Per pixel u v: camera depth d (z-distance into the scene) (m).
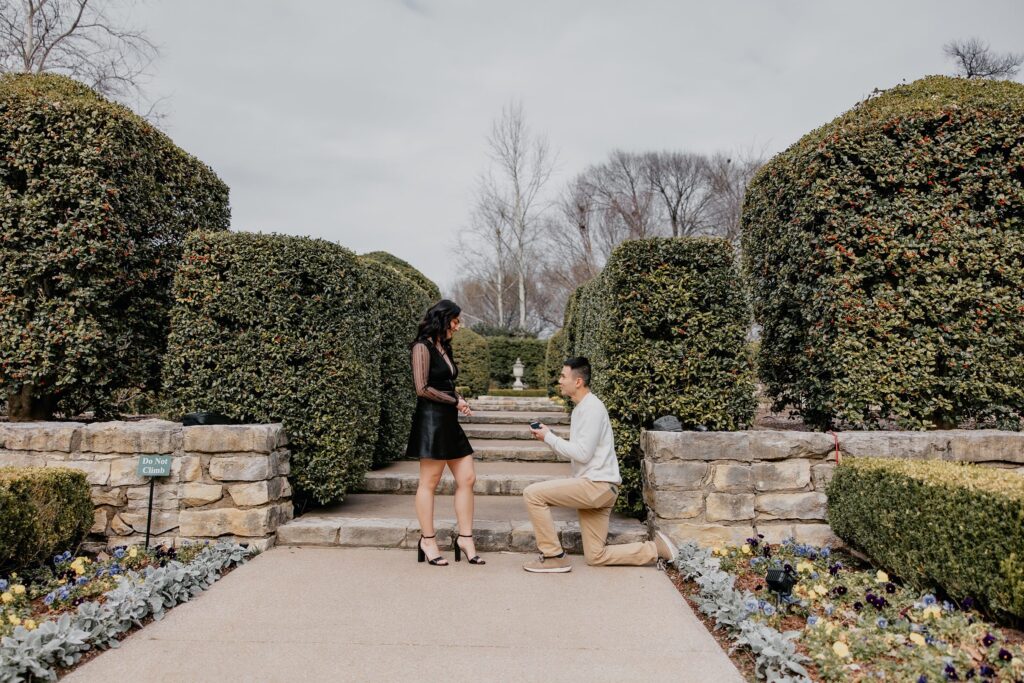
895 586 3.33
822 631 2.74
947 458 4.31
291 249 4.64
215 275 4.57
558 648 2.78
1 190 4.68
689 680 2.50
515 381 20.42
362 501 5.29
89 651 2.70
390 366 6.45
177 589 3.27
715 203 28.45
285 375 4.59
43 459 4.25
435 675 2.52
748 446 4.21
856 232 4.75
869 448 4.29
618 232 29.56
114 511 4.21
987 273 4.64
